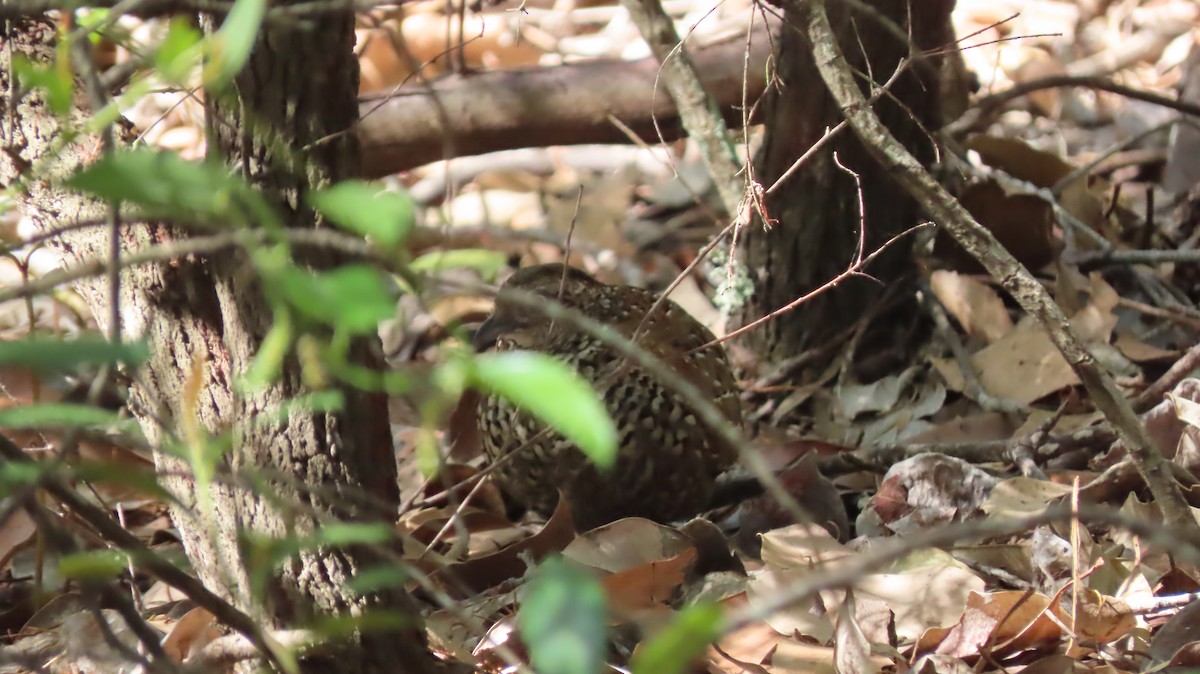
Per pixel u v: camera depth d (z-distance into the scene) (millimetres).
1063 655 4953
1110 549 5926
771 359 9250
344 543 4422
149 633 3859
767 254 8992
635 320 7379
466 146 9922
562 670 2105
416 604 5285
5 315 9891
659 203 12305
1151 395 7184
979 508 6523
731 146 8391
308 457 4488
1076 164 11273
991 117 10203
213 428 4758
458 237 11094
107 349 2227
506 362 2174
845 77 4992
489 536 7371
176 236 4691
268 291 2938
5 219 10289
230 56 2395
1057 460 7258
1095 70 12969
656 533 6207
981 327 8906
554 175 12961
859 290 9047
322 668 4559
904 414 8625
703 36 12359
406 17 11703
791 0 5102
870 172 8523
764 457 7906
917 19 8016
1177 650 5062
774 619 5531
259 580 3189
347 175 4605
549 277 7863
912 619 5562
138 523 7449
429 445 2881
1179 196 10531
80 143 4848
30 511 3363
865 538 6449
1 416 2486
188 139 11273
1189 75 11289
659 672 2082
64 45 2922
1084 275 9516
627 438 6988
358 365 4457
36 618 6211
